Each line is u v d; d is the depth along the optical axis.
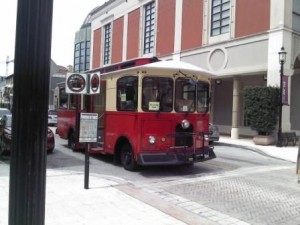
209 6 25.19
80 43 47.59
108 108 12.07
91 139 7.93
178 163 10.48
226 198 8.01
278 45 20.36
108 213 6.32
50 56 2.15
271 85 20.61
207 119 11.43
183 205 7.34
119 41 36.88
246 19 22.44
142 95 10.37
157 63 10.60
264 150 17.22
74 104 14.86
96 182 8.67
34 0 2.07
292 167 12.67
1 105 61.62
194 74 11.05
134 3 33.94
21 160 2.07
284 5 20.23
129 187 8.45
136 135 10.45
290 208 7.34
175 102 10.76
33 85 2.08
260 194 8.43
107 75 12.16
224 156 15.10
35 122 2.09
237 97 23.44
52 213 6.18
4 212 6.02
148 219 6.09
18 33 2.09
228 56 23.50
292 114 24.27
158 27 30.44
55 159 12.98
